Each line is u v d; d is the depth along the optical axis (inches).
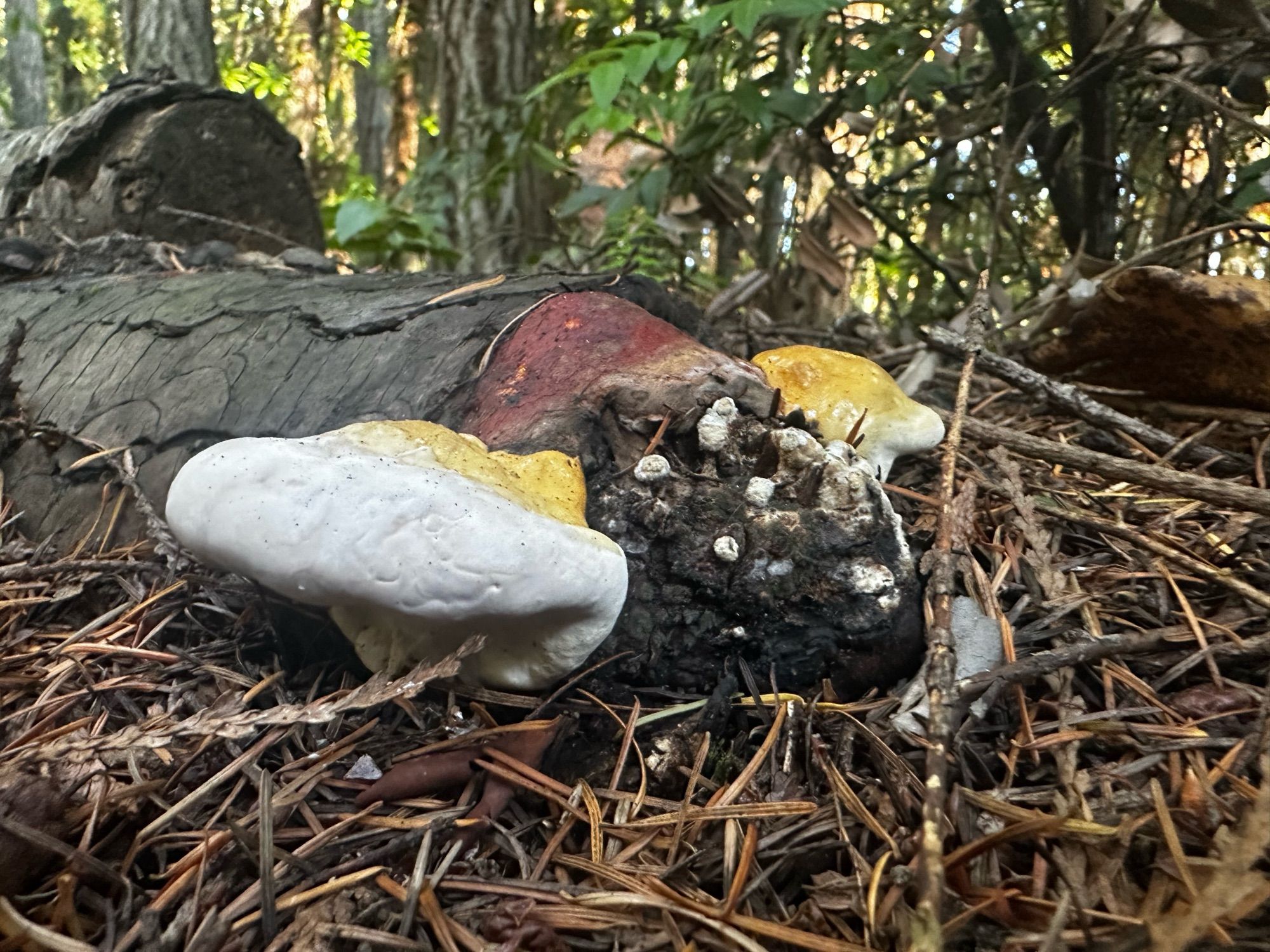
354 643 8.4
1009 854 6.9
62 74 59.2
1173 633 9.0
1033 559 9.8
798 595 8.6
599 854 7.1
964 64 23.8
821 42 21.7
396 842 7.0
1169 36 18.2
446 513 6.8
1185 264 18.9
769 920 6.5
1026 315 18.1
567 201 24.9
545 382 9.5
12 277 16.6
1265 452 12.9
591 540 7.3
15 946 6.0
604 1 29.6
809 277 27.3
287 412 10.5
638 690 8.7
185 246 19.8
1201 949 5.9
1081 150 20.0
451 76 31.1
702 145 22.5
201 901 6.5
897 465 12.7
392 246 27.3
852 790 7.6
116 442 11.3
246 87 51.4
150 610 9.7
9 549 10.9
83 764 7.1
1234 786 7.2
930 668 7.6
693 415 9.0
